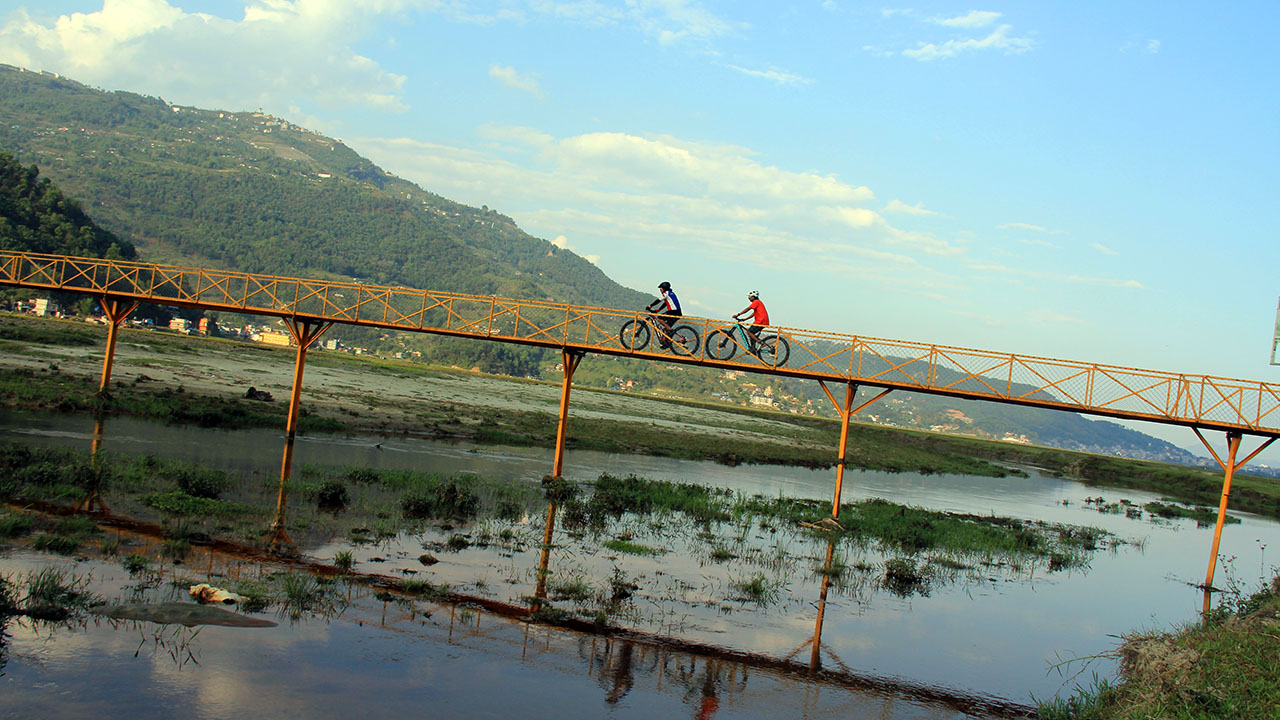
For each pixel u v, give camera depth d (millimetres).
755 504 33000
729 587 18906
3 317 71375
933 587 21594
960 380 29562
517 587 16531
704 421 90500
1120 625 19391
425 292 33500
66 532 16125
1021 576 24594
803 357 66188
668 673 12906
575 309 31906
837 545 26359
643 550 21719
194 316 142000
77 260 39812
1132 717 10859
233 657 11156
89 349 61625
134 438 30125
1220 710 10500
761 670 13625
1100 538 36688
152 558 15148
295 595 13883
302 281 34625
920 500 46500
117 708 9242
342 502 22891
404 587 15383
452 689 11117
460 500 24328
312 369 78125
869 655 15125
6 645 10578
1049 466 103750
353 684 10828
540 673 12164
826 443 83750
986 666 15227
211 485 21875
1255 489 82562
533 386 114375
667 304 30359
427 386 82250
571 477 36312
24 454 22266
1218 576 29141
